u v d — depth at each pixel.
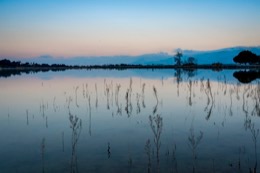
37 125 16.59
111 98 27.47
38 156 11.34
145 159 10.84
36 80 54.50
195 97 27.75
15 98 28.20
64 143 12.98
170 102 24.72
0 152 11.85
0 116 19.27
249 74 64.12
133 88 36.78
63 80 54.00
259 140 13.02
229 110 20.67
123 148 12.15
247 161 10.46
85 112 20.50
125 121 17.41
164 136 13.91
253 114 19.06
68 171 9.84
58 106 23.14
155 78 57.66
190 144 12.56
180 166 10.10
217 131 14.73
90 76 70.31
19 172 9.81
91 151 11.83
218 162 10.41
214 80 47.59
